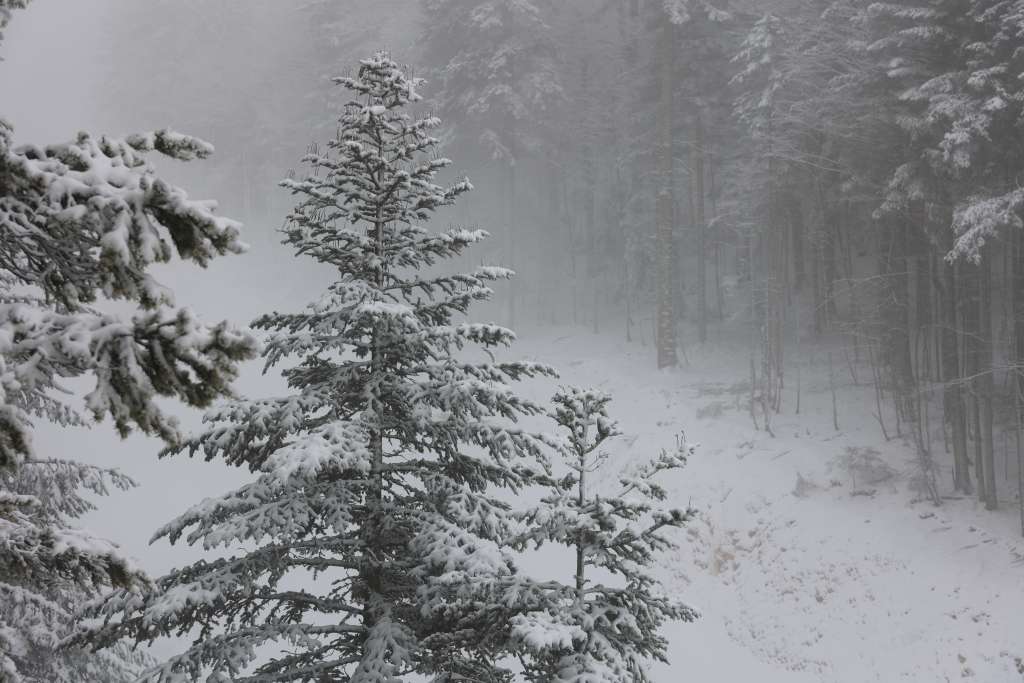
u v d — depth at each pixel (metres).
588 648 8.13
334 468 9.22
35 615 12.38
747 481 27.08
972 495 24.06
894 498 24.73
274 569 9.17
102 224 3.11
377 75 10.84
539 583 8.73
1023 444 25.88
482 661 9.37
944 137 23.53
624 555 8.88
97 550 4.02
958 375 26.17
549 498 9.08
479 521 9.56
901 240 30.81
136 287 3.06
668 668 22.03
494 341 10.25
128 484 12.87
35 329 3.22
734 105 38.12
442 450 10.83
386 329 10.02
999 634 19.31
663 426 31.53
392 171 10.55
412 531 9.84
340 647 9.92
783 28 33.38
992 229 21.94
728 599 24.09
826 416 29.83
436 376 10.23
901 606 21.31
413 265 10.77
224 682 8.29
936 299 30.78
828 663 20.94
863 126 29.33
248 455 9.80
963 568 21.48
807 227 37.47
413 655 9.16
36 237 3.67
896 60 25.94
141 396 3.02
